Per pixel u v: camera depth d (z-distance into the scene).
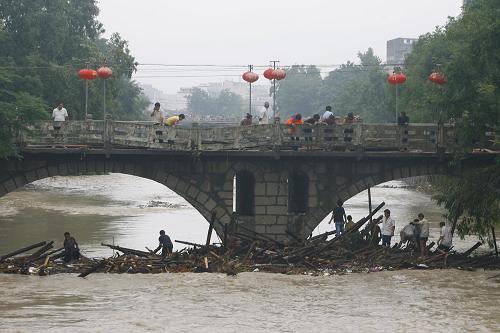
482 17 46.81
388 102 109.12
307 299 37.34
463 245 55.34
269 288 39.31
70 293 37.81
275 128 47.50
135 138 46.44
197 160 47.62
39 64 86.25
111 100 93.81
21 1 87.88
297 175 49.94
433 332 32.44
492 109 45.31
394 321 33.94
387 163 48.91
